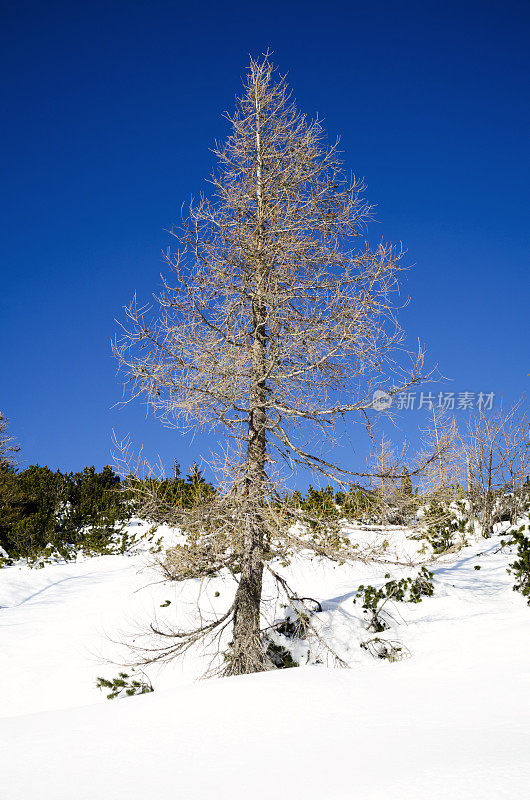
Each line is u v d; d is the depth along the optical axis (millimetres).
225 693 6172
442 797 3115
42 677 10250
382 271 9469
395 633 10180
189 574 9578
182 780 3896
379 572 13562
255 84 10711
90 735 5227
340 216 10445
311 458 9688
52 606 14031
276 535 8891
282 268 9914
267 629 10125
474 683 5969
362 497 9680
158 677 9898
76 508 21469
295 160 10484
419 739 4309
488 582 12648
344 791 3365
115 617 12695
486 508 17000
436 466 9648
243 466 9047
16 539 19359
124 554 18594
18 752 4879
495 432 17594
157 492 9773
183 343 9070
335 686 6219
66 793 3809
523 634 8047
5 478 21938
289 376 9469
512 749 3848
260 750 4422
